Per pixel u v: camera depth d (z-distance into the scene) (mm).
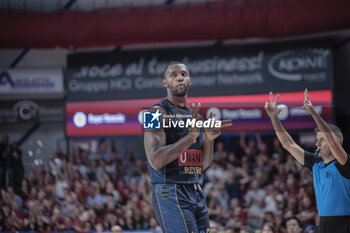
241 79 16359
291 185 13789
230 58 16469
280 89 16062
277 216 12258
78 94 17047
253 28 15539
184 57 16672
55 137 17656
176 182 4473
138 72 16875
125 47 17266
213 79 16469
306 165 5508
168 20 15789
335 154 4891
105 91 16969
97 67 17031
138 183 15875
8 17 16250
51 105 17562
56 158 17062
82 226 14102
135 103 16781
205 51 16594
